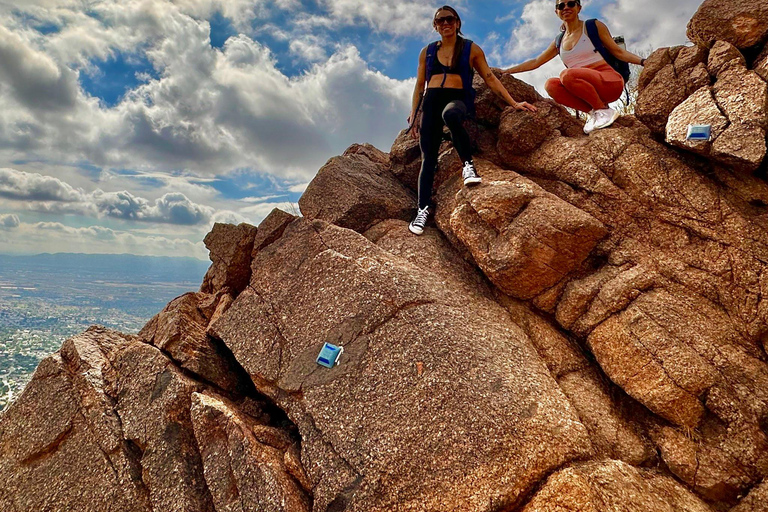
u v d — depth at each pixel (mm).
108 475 5062
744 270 4816
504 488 3764
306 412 4773
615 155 6023
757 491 3975
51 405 5953
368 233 7320
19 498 5242
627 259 5457
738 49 5508
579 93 6699
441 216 7051
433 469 3980
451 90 6824
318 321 5500
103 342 7070
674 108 5648
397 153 8359
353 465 4176
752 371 4438
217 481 4566
